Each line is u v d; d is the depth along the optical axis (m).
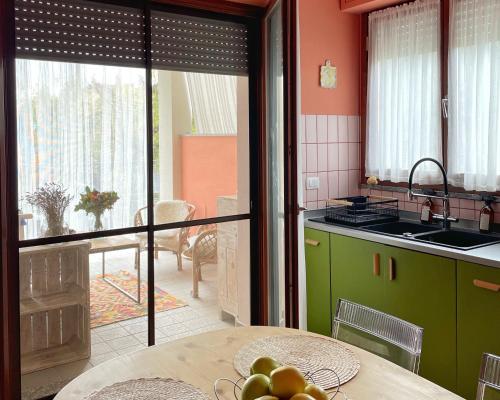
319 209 3.69
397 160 3.52
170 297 3.06
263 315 3.38
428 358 2.74
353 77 3.82
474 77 3.03
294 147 2.74
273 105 3.20
